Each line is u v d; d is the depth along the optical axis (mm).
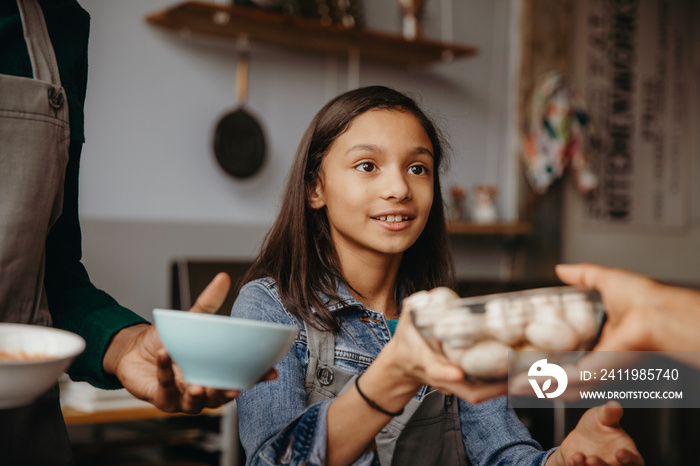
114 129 2551
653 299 551
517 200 3461
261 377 645
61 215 927
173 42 2674
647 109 4016
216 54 2770
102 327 798
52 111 822
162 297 2646
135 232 2588
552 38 3539
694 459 2236
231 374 613
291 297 1062
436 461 1071
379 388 683
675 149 4141
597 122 3828
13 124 787
